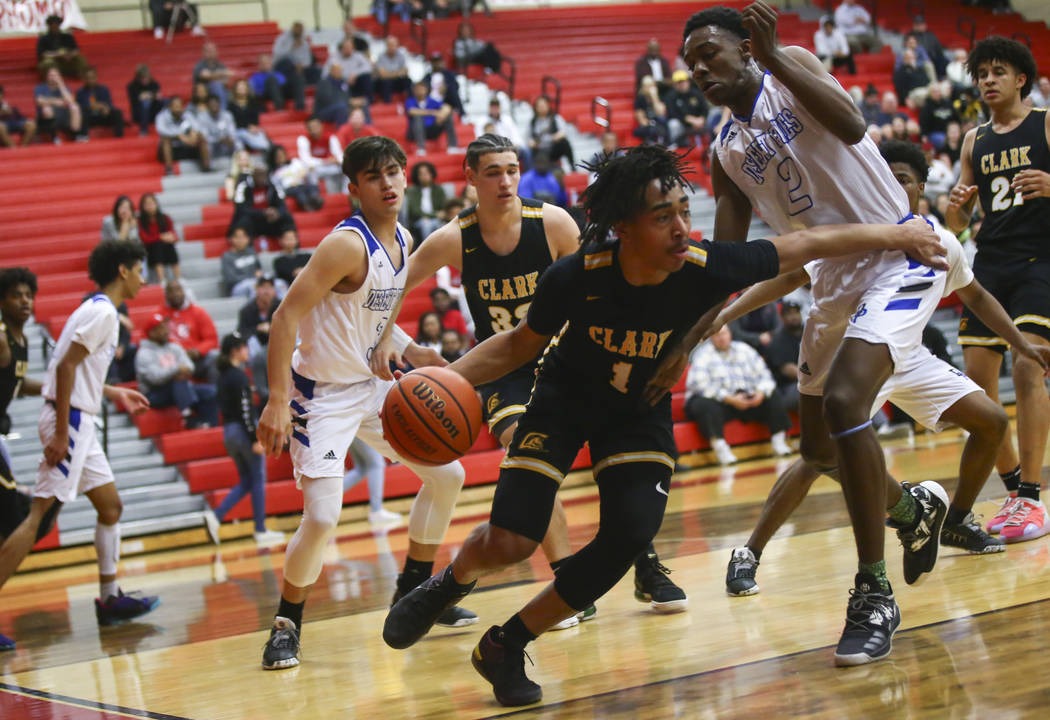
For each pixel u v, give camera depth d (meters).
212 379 9.38
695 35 3.33
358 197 3.74
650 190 2.66
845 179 3.28
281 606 3.76
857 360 3.15
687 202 2.72
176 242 11.45
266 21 17.16
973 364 4.77
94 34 15.77
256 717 3.07
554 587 2.89
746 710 2.65
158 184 12.46
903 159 3.78
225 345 8.09
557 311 2.89
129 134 13.89
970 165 4.88
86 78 13.89
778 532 5.27
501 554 2.87
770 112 3.30
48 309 10.25
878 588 3.05
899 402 3.95
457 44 15.88
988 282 4.75
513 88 15.52
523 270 4.13
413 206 11.56
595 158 2.84
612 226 2.72
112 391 5.33
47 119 13.23
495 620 4.04
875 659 2.94
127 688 3.63
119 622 5.14
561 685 3.06
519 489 2.92
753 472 8.84
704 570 4.52
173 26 15.77
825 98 3.08
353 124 12.87
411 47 16.73
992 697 2.56
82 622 5.30
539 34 17.47
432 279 10.98
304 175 12.33
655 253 2.71
